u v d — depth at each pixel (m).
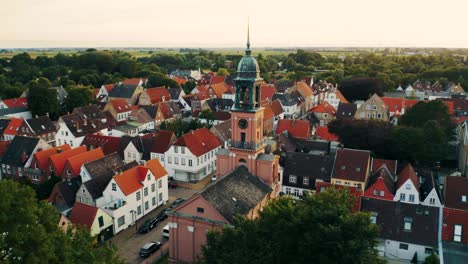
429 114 103.44
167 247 61.47
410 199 71.12
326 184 68.50
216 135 100.94
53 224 33.72
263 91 163.62
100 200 68.44
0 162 89.94
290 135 101.44
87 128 117.56
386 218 59.41
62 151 86.44
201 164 90.38
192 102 162.88
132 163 77.94
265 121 123.81
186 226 50.41
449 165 99.25
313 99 184.88
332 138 108.69
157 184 75.31
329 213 36.88
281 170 78.81
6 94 181.75
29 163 87.56
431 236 56.44
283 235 38.03
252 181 58.19
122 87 168.75
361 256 34.19
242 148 60.06
